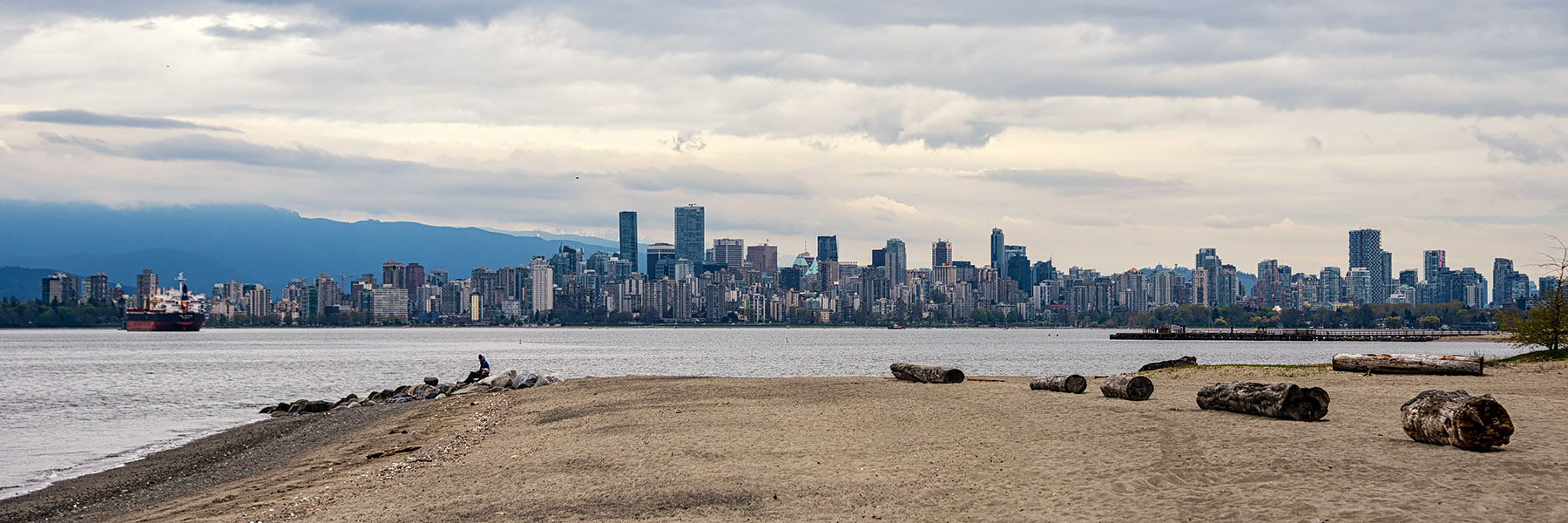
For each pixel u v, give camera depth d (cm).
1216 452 2002
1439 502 1519
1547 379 3900
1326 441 2098
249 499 2420
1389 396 3234
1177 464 1905
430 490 2195
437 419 4541
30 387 8438
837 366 12375
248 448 4100
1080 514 1575
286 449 3919
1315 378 4103
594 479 2153
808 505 1772
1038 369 11206
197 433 4825
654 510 1789
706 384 4962
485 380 6197
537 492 2045
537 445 2939
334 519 1923
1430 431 2008
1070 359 14388
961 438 2481
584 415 3762
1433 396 2059
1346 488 1634
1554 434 2169
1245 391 2673
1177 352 17912
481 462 2630
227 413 5959
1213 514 1517
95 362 13775
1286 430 2297
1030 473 1931
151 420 5503
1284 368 4734
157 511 2422
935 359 14200
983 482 1880
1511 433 1945
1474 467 1769
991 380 4684
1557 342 5091
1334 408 2808
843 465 2159
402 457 3100
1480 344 19850
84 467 3666
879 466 2123
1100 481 1805
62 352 18000
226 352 18038
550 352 18512
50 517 2620
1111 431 2409
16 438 4612
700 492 1920
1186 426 2406
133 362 13800
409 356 16462
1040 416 2808
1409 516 1444
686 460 2342
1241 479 1748
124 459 3859
